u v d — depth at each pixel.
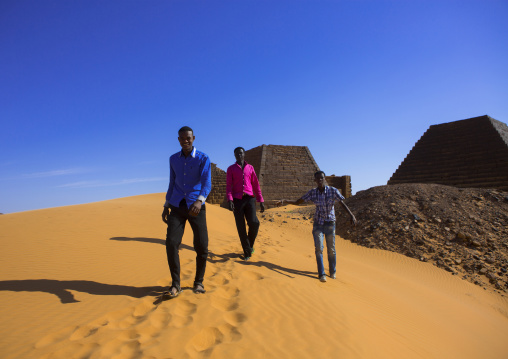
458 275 8.84
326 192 5.59
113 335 2.70
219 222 9.98
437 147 34.44
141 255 5.18
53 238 5.75
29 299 3.40
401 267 9.20
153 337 2.71
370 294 5.40
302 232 12.52
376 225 11.96
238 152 5.84
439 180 30.66
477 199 12.52
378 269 8.41
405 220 11.76
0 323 2.85
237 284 4.14
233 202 5.74
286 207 24.45
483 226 10.76
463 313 6.32
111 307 3.28
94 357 2.35
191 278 4.28
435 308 6.13
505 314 7.20
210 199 34.75
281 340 2.86
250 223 5.85
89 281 4.01
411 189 13.94
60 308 3.22
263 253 6.47
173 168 3.92
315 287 4.64
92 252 5.14
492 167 28.06
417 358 3.34
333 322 3.40
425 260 9.69
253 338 2.80
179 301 3.44
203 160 3.88
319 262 5.29
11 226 6.49
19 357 2.32
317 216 5.70
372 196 14.31
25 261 4.60
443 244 10.27
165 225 7.39
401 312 5.00
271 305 3.58
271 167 30.89
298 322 3.26
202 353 2.53
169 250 3.60
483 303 7.50
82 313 3.12
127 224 7.17
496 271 8.88
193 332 2.81
